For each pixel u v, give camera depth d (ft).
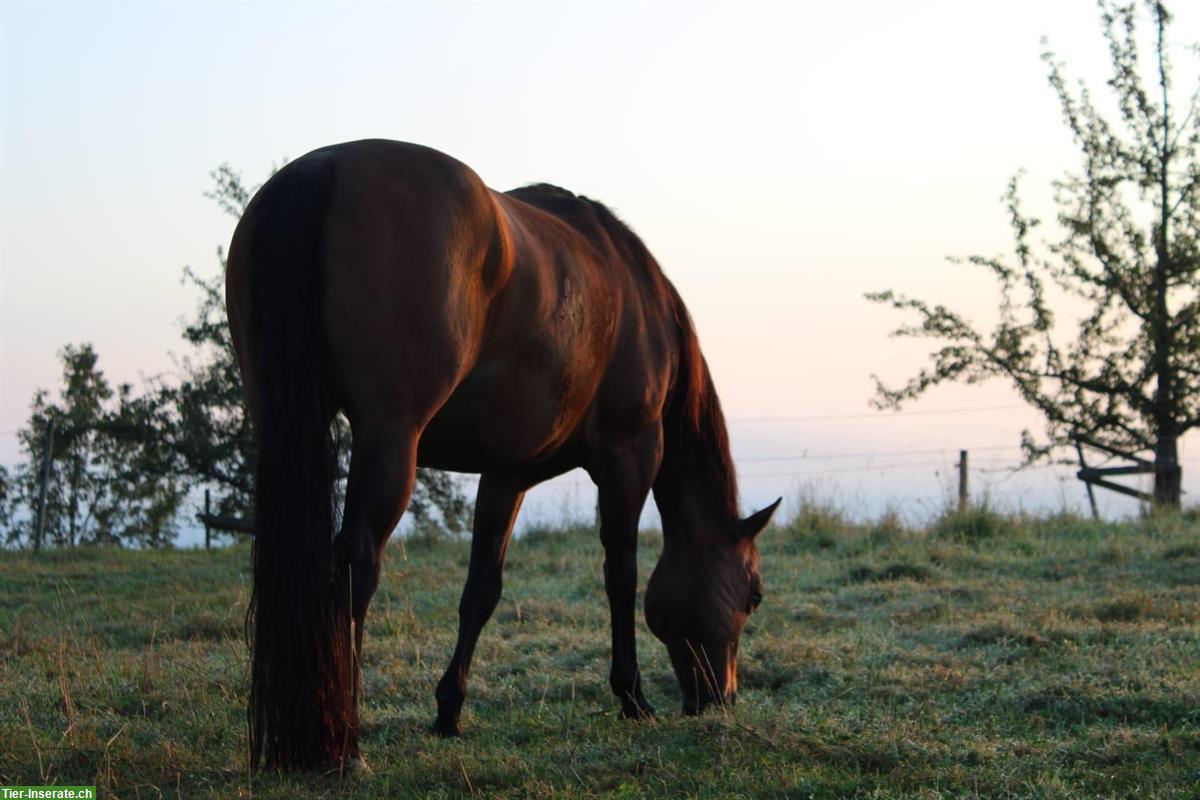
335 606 12.01
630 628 17.84
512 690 18.84
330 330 12.51
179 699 17.62
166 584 32.96
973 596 27.86
